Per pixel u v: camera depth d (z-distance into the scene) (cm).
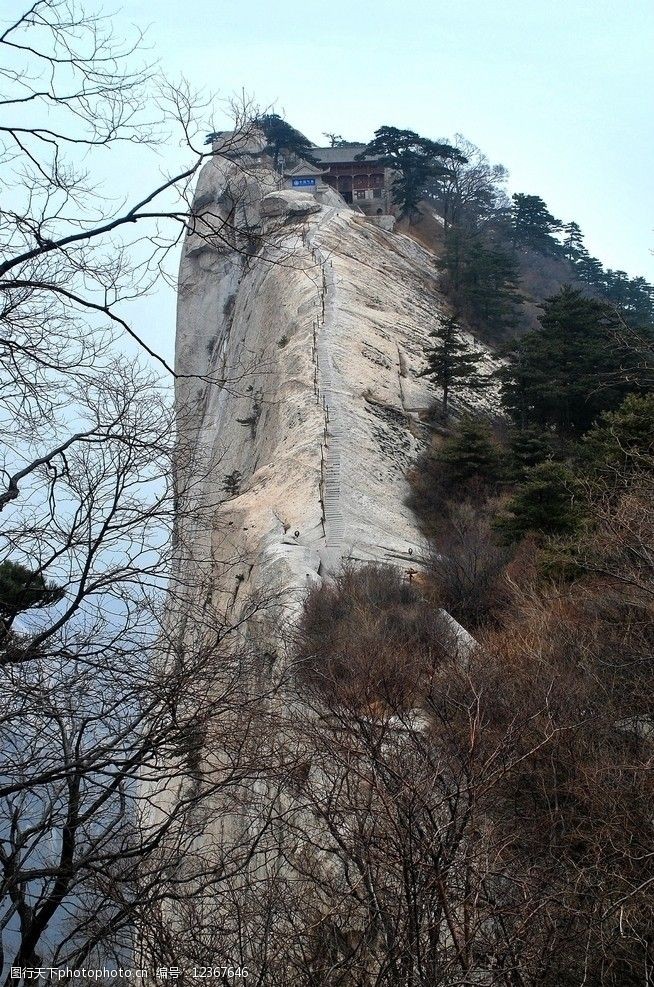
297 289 5441
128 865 863
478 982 775
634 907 832
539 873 901
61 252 777
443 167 8919
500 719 1148
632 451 1783
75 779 774
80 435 809
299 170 7656
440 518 3641
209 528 909
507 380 4438
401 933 767
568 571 1970
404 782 840
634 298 8625
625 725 1252
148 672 800
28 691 728
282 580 2494
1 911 1121
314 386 4397
